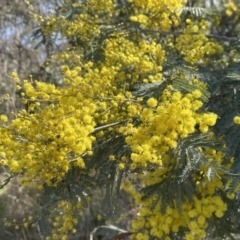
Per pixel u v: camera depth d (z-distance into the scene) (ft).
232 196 8.52
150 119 6.81
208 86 8.78
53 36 13.91
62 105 7.28
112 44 11.21
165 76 9.27
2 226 14.38
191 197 8.32
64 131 6.81
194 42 10.89
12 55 20.06
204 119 6.99
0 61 19.74
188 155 7.06
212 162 7.02
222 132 7.97
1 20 19.80
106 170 8.25
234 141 7.77
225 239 9.91
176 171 8.32
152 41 11.21
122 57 9.71
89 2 13.10
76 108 7.26
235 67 9.23
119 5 13.67
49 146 6.92
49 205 8.84
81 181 8.82
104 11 13.00
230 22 15.89
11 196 17.35
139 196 9.70
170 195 8.52
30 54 19.80
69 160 7.29
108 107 8.14
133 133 6.89
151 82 8.71
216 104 8.80
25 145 7.03
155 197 8.96
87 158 8.45
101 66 11.46
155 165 8.17
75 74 7.53
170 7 10.93
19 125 6.98
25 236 15.97
